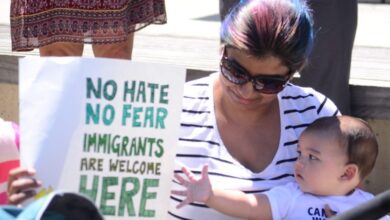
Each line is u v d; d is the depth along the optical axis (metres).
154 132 3.18
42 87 3.06
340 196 3.52
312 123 3.57
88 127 3.09
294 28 3.27
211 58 5.95
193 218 3.49
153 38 6.82
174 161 3.22
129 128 3.14
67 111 3.06
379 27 7.83
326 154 3.46
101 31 4.96
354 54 6.37
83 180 3.10
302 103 3.70
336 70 4.81
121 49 5.13
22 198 3.02
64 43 5.05
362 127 3.52
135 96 3.14
